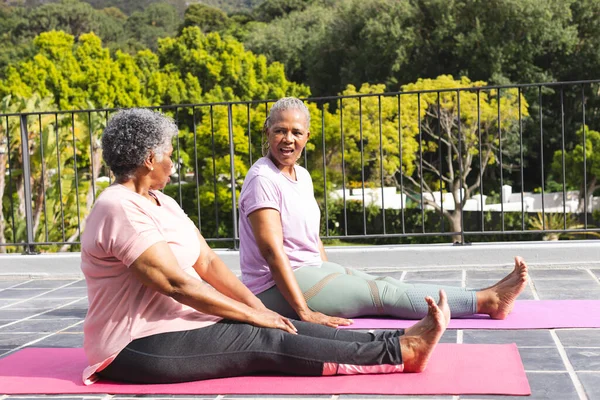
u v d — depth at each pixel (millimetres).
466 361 2416
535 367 2379
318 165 17766
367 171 18047
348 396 2117
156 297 2273
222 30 39469
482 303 3016
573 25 24500
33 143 8820
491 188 22500
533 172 24922
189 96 25391
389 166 16453
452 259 4508
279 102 3000
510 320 3018
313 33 30422
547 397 2076
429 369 2326
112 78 25281
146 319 2266
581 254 4367
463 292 3033
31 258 4957
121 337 2250
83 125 9758
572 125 24484
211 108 4758
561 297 3527
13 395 2271
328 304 2988
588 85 24484
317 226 3102
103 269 2246
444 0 24312
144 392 2223
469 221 17906
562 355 2508
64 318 3549
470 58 24438
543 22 23844
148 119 2299
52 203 9086
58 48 28594
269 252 2840
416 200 16859
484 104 16672
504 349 2566
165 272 2186
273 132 2951
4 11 47906
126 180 2303
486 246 4492
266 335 2279
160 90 25500
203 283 2252
